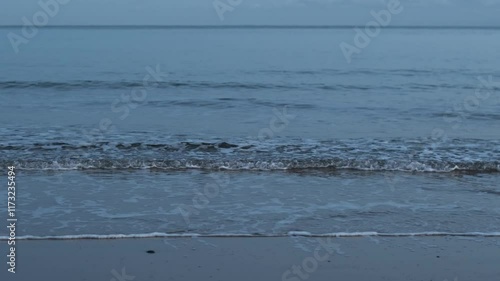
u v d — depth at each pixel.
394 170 10.25
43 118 15.24
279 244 6.47
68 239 6.50
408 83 25.31
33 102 18.42
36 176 9.41
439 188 9.05
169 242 6.48
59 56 37.22
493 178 9.78
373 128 14.54
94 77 25.66
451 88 23.80
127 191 8.59
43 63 32.09
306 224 7.16
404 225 7.17
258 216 7.46
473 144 12.30
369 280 5.52
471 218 7.50
